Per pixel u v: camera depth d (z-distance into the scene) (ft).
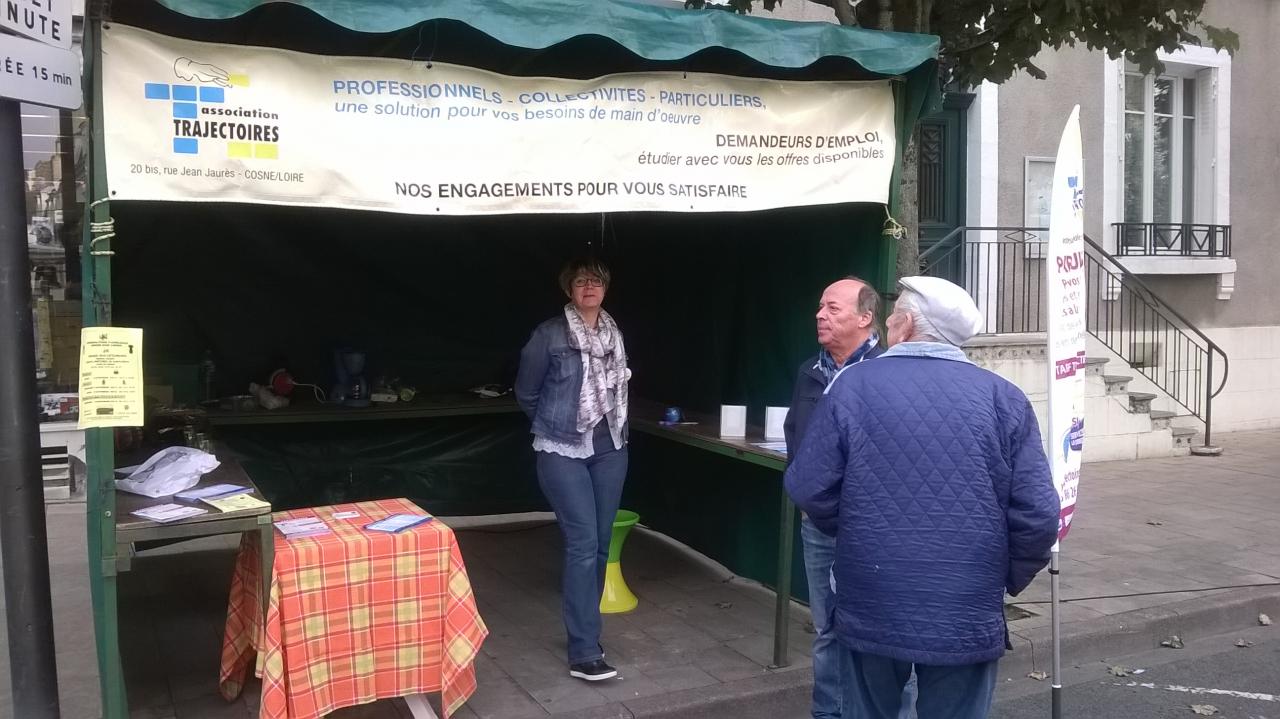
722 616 16.37
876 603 8.59
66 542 20.39
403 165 11.34
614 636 15.44
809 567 11.76
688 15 12.08
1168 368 34.81
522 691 13.33
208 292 18.52
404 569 11.81
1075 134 12.96
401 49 12.85
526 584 18.10
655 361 20.84
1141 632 16.47
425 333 20.56
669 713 12.75
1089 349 32.73
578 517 13.58
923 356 9.02
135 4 10.34
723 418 15.61
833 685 11.68
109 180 10.12
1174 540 21.79
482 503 20.90
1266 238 37.29
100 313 10.30
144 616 16.35
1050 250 12.76
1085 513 24.13
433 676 12.05
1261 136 36.99
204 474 13.05
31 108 23.27
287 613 11.12
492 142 11.74
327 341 19.72
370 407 19.01
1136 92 35.35
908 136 14.14
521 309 21.27
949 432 8.54
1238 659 16.06
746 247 17.61
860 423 8.79
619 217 20.80
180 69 10.34
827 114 13.53
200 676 13.87
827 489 8.96
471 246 20.57
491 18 11.03
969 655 8.45
